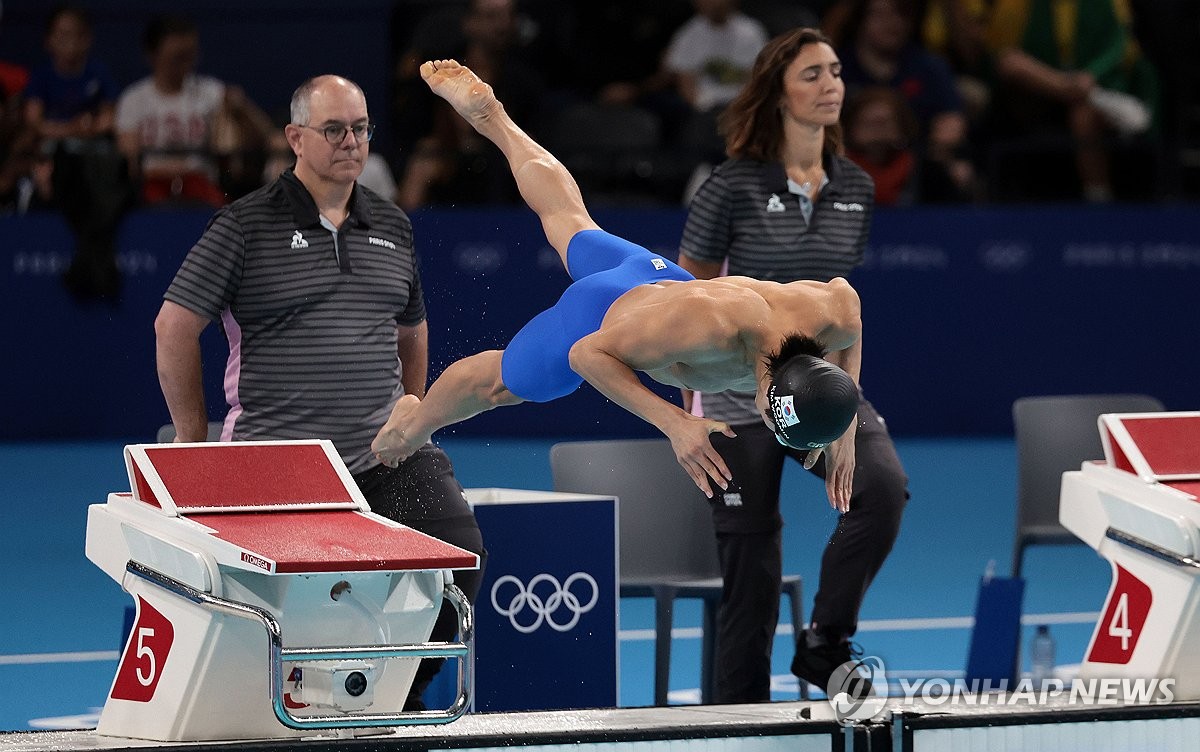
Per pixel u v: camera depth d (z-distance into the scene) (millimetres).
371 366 20562
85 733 16688
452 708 15781
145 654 16375
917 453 49219
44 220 48938
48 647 28062
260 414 20391
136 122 48250
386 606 15984
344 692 15680
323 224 20344
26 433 49875
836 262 22375
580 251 18828
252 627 15602
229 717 15852
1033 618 30078
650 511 24109
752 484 21266
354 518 16516
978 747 16875
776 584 21562
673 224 47969
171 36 47812
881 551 20766
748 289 16250
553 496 22125
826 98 21688
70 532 38562
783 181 22000
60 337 49438
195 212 48375
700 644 28578
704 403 21797
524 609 21219
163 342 20125
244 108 48688
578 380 17766
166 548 15961
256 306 20219
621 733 16297
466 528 19953
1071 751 17203
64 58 49156
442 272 47594
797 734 16656
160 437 23016
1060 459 27484
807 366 15172
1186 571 18156
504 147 20297
